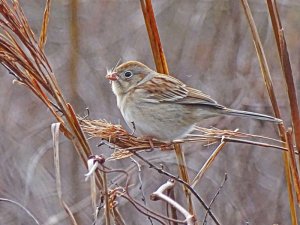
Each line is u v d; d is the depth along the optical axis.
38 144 14.09
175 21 15.18
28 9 15.53
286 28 14.57
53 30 15.23
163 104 9.59
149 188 12.12
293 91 8.09
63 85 14.55
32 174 12.97
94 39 15.22
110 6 15.66
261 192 12.78
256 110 13.41
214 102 9.58
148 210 7.36
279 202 12.67
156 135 9.70
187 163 12.86
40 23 15.42
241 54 14.22
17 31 7.60
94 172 7.20
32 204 12.82
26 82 7.74
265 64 8.34
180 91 9.62
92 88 14.45
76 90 14.00
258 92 13.56
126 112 9.80
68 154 13.39
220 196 12.64
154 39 9.09
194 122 9.65
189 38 14.95
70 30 14.41
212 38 14.70
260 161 13.09
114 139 8.22
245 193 12.71
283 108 13.43
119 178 10.45
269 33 14.02
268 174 13.00
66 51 14.98
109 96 14.43
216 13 14.82
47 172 13.27
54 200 12.84
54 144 7.56
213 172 12.86
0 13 7.63
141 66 9.83
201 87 14.17
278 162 13.06
